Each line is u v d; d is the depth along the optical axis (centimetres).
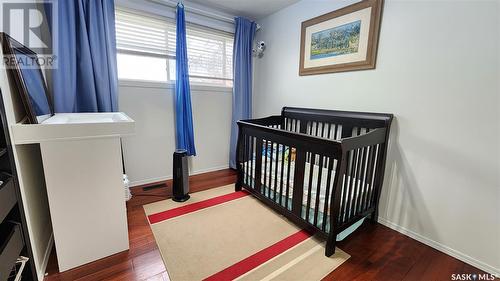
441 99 157
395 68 180
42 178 152
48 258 144
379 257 155
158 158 276
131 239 166
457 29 146
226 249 158
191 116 278
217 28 290
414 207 176
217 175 306
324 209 157
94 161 134
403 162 181
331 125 231
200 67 293
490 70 135
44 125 117
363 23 195
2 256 89
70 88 195
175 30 263
